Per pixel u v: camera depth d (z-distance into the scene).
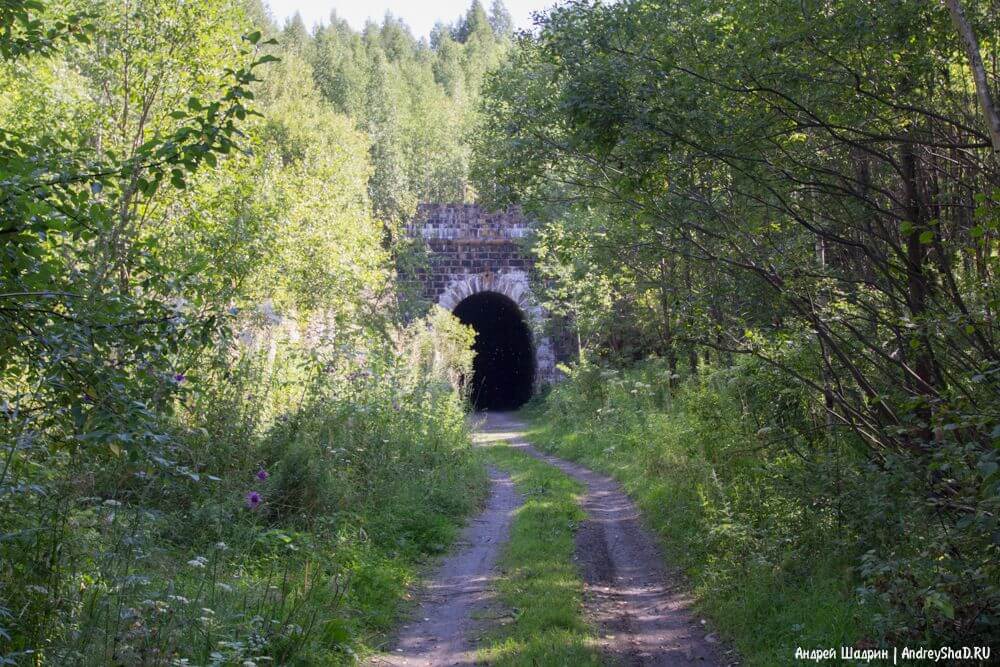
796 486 7.54
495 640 6.29
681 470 11.32
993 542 4.64
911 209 6.89
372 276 17.75
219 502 7.30
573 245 9.03
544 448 21.91
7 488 4.30
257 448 8.83
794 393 8.65
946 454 5.30
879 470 6.29
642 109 6.76
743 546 7.95
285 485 8.75
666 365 18.77
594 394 22.55
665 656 6.19
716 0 6.94
